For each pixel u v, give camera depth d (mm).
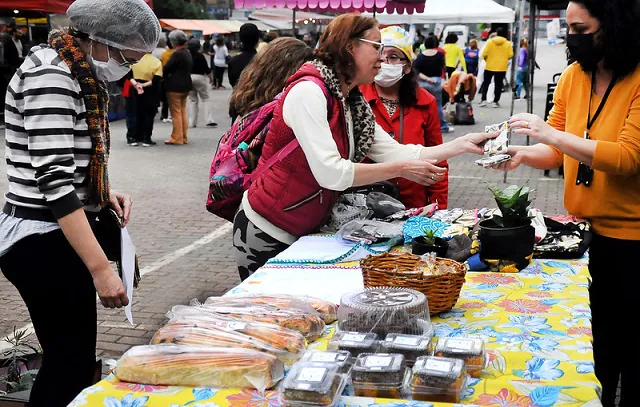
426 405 1541
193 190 8672
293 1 6707
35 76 2148
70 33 2266
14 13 14320
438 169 2559
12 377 2938
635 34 2352
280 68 3551
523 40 18422
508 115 15586
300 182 2787
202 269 5785
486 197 8062
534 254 2625
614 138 2473
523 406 1535
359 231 2852
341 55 2572
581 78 2625
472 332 1944
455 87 14328
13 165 2242
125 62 2340
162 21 30578
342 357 1671
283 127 2725
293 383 1534
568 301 2170
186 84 11977
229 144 3326
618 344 2729
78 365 2414
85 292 2383
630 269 2588
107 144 2410
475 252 2494
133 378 1701
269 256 2928
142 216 7469
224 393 1642
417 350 1707
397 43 3559
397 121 3746
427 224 2836
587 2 2389
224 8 42094
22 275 2307
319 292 2299
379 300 1902
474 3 11500
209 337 1807
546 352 1801
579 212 2684
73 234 2186
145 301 5039
